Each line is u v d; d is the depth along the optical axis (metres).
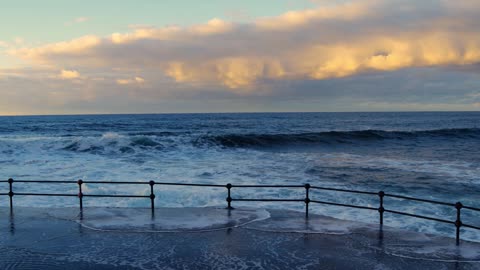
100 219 8.87
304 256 6.55
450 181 17.12
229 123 90.44
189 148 28.42
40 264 6.15
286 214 9.51
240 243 7.21
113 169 18.70
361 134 41.47
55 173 17.42
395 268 6.07
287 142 35.44
